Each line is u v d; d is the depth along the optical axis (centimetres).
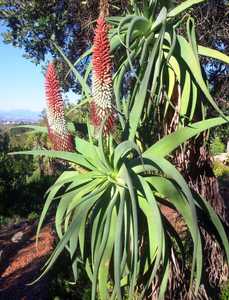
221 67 610
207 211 349
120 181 324
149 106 383
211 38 606
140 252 338
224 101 607
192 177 401
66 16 673
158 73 348
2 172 1866
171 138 328
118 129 394
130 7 419
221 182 1436
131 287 312
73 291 748
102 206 331
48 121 334
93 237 329
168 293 375
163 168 309
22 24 692
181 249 376
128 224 321
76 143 343
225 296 421
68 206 340
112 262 350
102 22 308
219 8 601
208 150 409
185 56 360
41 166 2048
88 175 338
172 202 319
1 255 1169
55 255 313
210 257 415
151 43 370
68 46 715
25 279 963
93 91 311
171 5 367
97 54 306
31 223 1511
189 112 379
